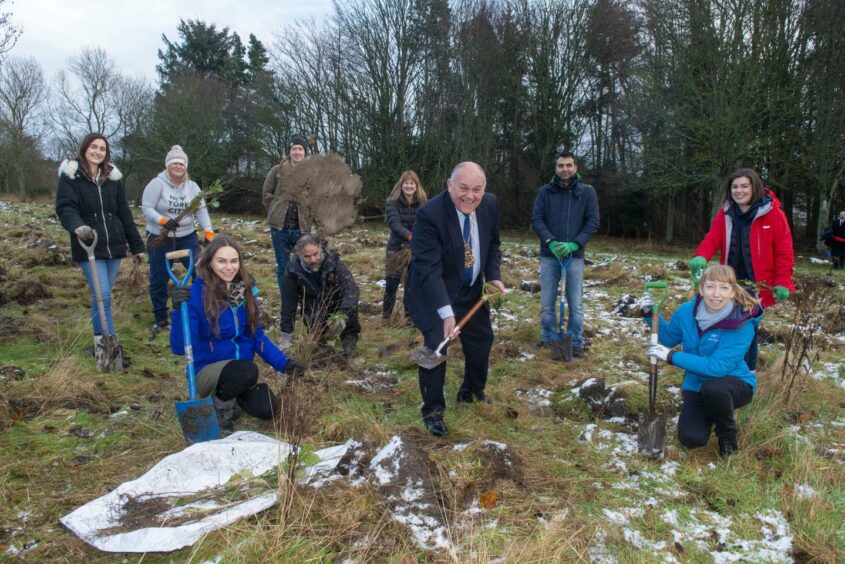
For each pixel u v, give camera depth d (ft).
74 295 24.20
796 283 18.83
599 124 87.40
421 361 11.29
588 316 23.13
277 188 22.21
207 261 12.19
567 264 17.48
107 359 15.30
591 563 8.41
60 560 8.30
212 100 110.22
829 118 62.49
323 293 16.94
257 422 12.72
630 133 78.18
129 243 17.28
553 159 87.40
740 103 63.62
